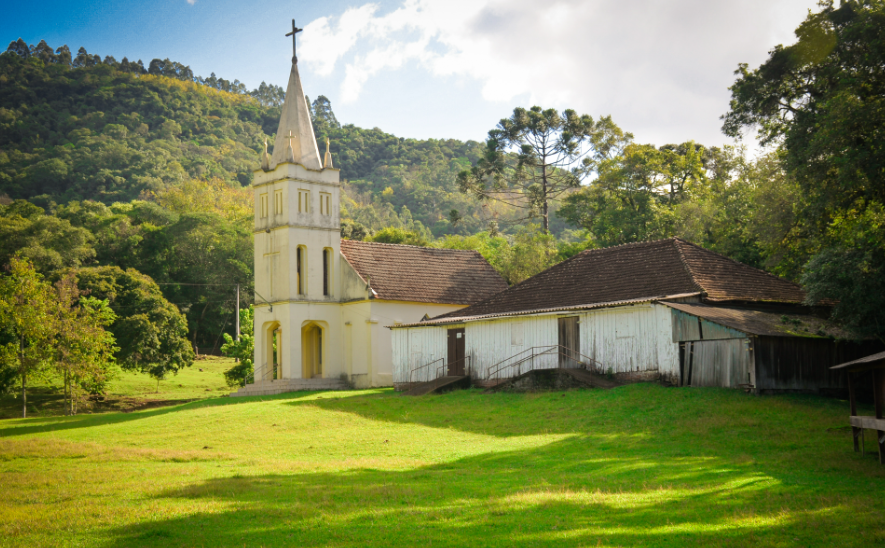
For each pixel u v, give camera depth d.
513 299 35.97
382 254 46.91
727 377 25.30
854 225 26.58
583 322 30.69
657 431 21.00
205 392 58.00
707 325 26.06
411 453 20.66
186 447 23.67
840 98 25.86
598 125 71.00
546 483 15.03
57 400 52.16
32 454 21.92
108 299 53.84
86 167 147.88
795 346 25.50
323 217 44.12
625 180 60.81
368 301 42.50
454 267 49.03
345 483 15.84
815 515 11.44
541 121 70.56
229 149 194.88
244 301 84.00
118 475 17.75
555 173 79.75
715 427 20.59
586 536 10.70
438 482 15.60
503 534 10.93
